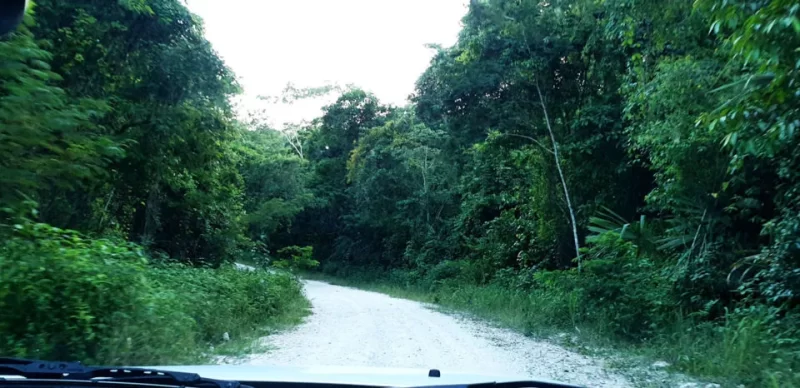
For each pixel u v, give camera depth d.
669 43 13.11
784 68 6.61
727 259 11.84
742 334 8.80
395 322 15.72
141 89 15.12
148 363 7.72
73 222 14.47
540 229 21.03
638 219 18.12
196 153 17.28
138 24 14.98
